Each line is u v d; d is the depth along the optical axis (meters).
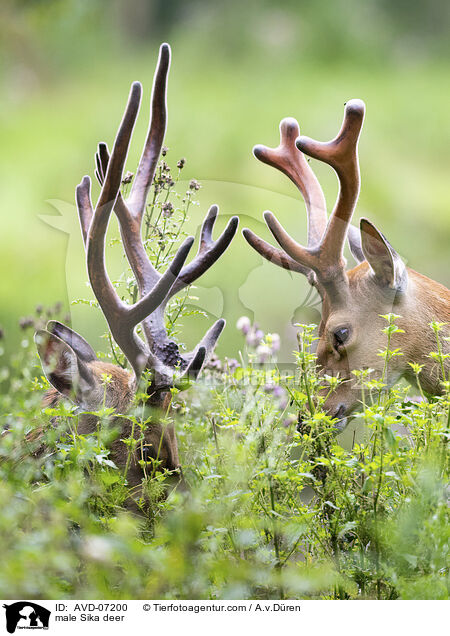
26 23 43.44
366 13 49.56
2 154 33.12
